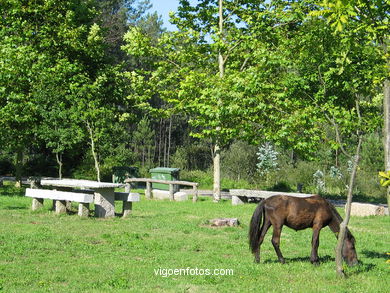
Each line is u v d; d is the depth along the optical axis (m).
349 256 10.96
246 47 27.70
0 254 11.35
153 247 12.92
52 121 29.41
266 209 11.03
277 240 10.90
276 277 9.82
